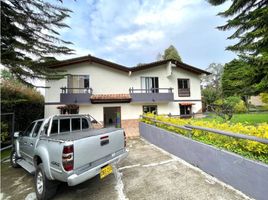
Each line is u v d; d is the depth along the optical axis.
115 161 4.11
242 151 3.62
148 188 3.93
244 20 8.99
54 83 13.83
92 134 3.82
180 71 17.48
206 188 3.72
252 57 8.41
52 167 3.33
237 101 19.30
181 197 3.45
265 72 8.11
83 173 3.16
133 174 4.80
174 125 6.27
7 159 7.02
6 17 7.32
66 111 13.95
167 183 4.11
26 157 4.96
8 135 8.61
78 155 3.21
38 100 12.48
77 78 14.46
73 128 5.02
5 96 8.66
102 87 15.01
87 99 13.76
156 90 16.34
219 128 4.51
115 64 14.86
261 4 8.81
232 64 26.20
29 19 8.09
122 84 15.61
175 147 6.23
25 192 4.08
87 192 3.90
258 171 3.07
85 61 14.48
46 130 4.26
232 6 9.02
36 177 3.81
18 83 9.45
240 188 3.48
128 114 15.37
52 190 3.56
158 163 5.58
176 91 17.08
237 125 4.13
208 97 28.88
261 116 15.28
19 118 9.96
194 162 5.08
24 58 8.47
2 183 4.62
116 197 3.62
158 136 7.91
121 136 4.62
